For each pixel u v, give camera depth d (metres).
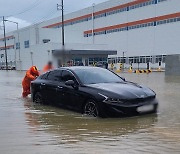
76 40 70.12
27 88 13.02
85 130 6.45
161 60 57.06
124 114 7.57
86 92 8.08
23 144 5.39
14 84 20.73
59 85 9.33
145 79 23.69
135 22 63.78
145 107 7.84
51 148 5.12
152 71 42.28
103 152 4.87
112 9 70.88
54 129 6.59
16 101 11.52
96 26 77.00
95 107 7.79
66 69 9.50
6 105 10.44
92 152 4.87
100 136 5.93
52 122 7.37
